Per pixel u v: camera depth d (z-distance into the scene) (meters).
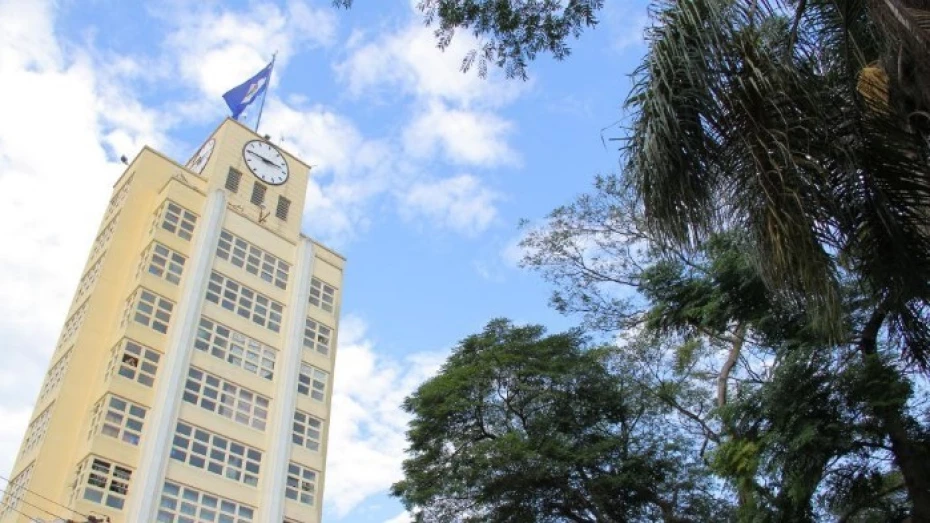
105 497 32.44
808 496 12.84
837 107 7.65
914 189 7.52
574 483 23.39
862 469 13.57
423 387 26.02
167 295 39.19
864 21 8.05
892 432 12.66
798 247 7.04
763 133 7.16
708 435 22.45
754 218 7.30
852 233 7.71
